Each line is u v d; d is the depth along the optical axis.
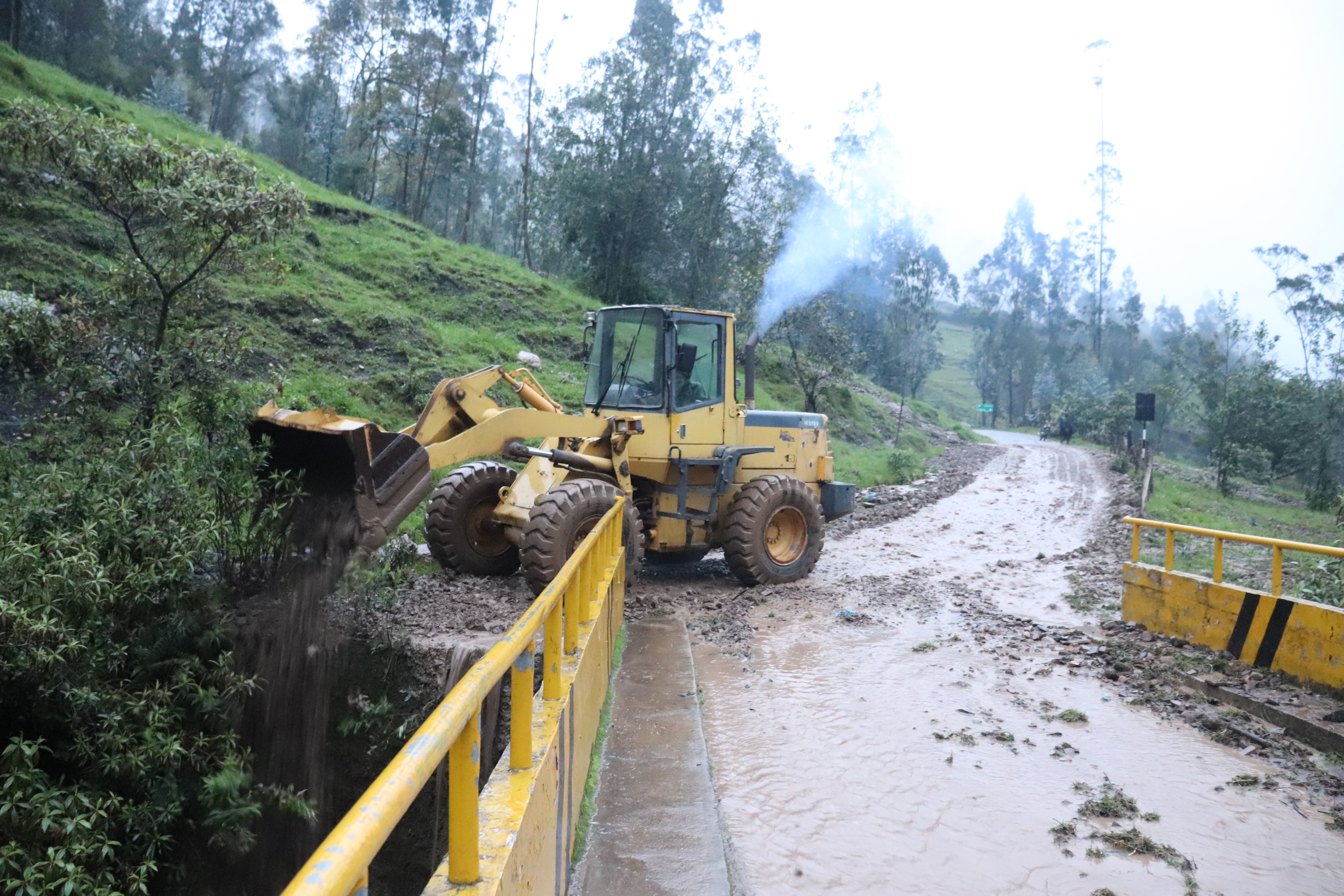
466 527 9.34
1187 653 7.82
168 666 5.89
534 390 9.68
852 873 4.18
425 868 6.28
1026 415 93.06
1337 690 6.54
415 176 49.53
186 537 6.34
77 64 36.28
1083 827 4.75
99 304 8.14
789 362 37.75
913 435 41.31
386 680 6.91
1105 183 114.56
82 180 7.99
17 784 4.84
